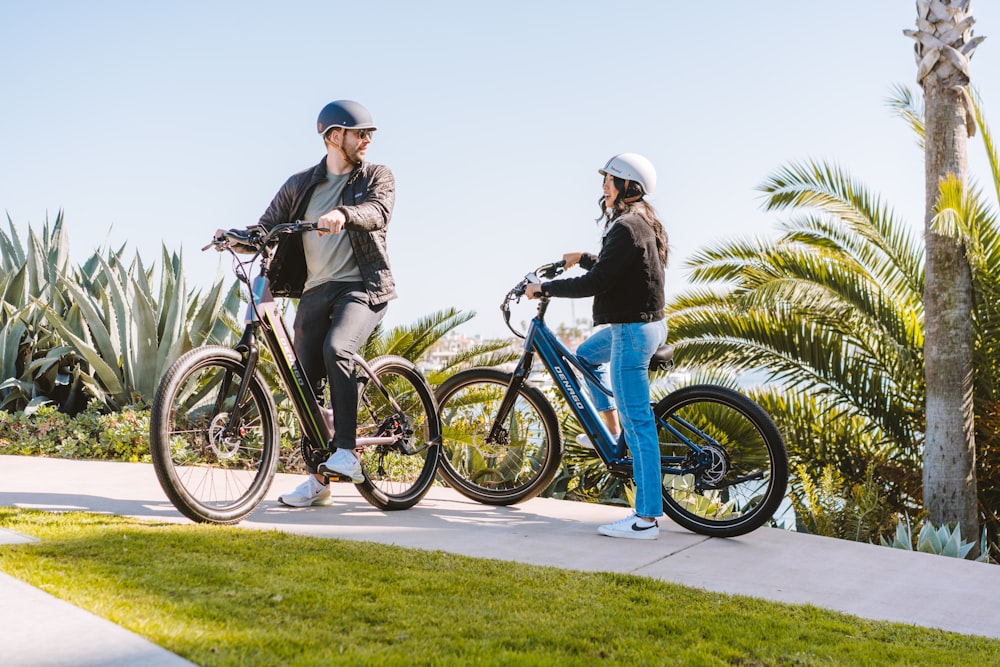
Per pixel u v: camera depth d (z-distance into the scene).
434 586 3.24
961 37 8.06
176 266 8.95
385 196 4.49
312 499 4.84
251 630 2.63
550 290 4.54
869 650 2.84
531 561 3.84
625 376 4.38
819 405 9.05
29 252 9.04
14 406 7.94
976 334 8.45
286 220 4.62
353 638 2.65
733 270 9.45
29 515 4.07
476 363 8.44
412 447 4.96
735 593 3.50
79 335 8.26
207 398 7.28
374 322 4.59
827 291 8.98
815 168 9.32
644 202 4.46
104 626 2.49
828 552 4.19
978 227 8.45
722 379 9.23
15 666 2.20
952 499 7.82
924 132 8.27
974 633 3.20
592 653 2.67
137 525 3.98
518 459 5.35
